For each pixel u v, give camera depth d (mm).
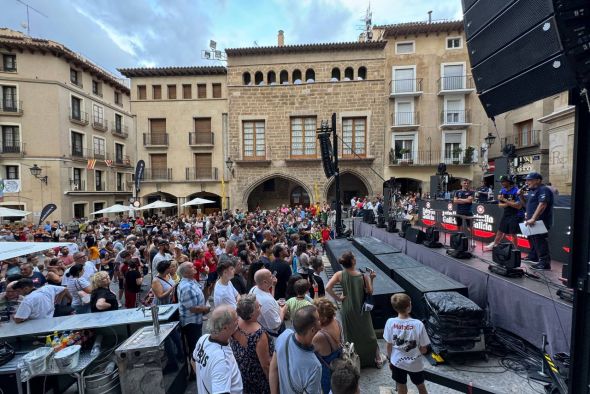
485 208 7582
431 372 2902
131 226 16172
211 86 23875
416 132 22312
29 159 22172
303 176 23031
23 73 22141
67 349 3396
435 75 22250
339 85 22516
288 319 5652
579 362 1813
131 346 3256
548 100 18531
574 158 1809
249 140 23375
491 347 4258
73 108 24594
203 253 7555
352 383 1869
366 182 22625
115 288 8586
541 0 1836
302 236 11008
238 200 23328
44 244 5605
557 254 5641
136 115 23984
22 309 3992
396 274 5809
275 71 22828
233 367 2311
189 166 24094
